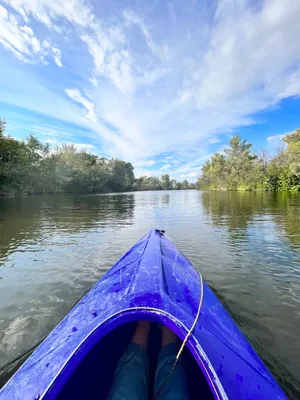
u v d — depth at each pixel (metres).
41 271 4.02
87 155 58.25
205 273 3.84
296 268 4.05
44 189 39.91
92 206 16.45
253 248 5.24
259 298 3.03
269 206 14.41
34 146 38.00
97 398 1.45
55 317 2.65
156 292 1.89
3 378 1.80
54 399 1.12
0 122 28.94
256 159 49.75
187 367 1.53
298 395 1.65
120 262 3.33
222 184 56.31
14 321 2.57
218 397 1.10
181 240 6.02
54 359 1.34
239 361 1.38
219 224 8.29
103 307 1.85
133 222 9.06
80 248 5.41
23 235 6.79
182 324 1.51
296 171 33.09
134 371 1.49
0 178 29.73
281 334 2.29
